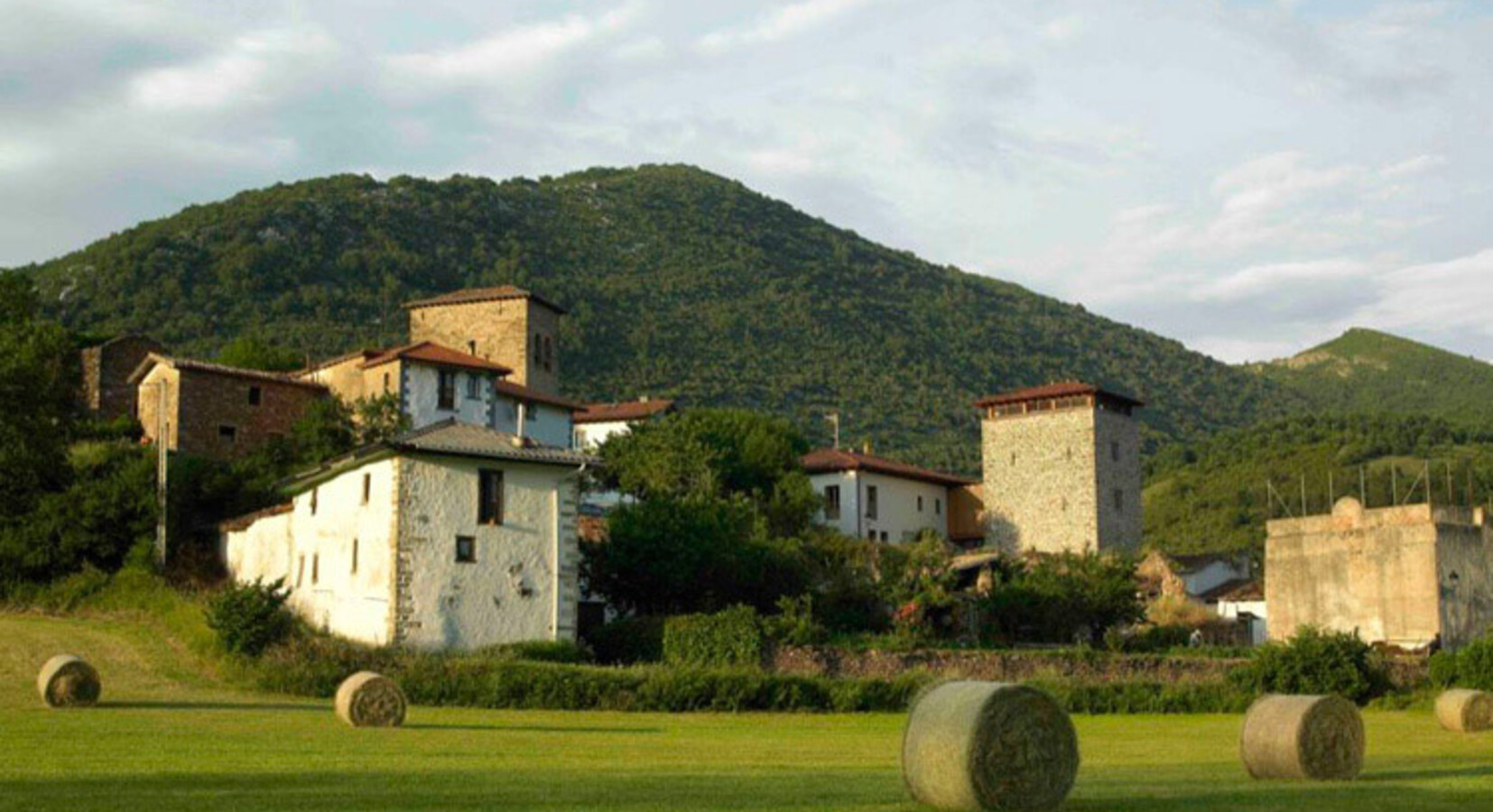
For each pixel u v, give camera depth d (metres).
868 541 77.06
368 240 188.25
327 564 51.94
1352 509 76.25
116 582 55.97
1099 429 93.75
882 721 41.44
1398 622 73.25
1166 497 144.12
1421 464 135.00
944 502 100.25
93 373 77.06
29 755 24.39
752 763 26.45
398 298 168.62
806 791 21.22
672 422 82.88
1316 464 140.38
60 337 65.00
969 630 63.44
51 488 60.41
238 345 91.19
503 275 195.62
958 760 20.31
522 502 50.62
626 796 19.91
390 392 76.25
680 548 55.53
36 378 60.25
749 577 57.16
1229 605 91.00
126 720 31.94
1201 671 55.47
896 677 47.06
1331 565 76.56
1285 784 24.12
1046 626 65.94
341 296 162.88
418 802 18.84
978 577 70.25
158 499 59.16
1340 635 55.38
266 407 72.56
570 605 51.03
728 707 43.03
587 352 178.00
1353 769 25.55
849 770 25.42
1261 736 25.72
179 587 56.25
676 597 55.84
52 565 57.41
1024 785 20.56
